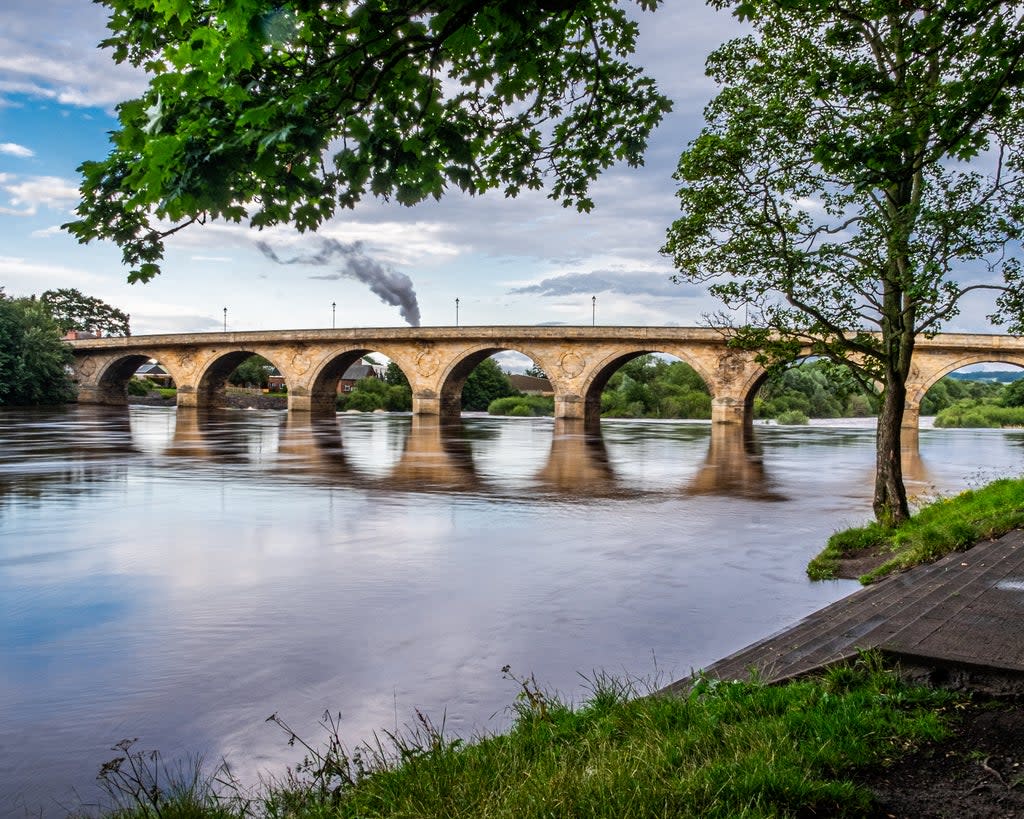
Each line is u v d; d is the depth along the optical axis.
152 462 26.80
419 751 4.78
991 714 4.43
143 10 4.05
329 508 17.53
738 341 14.94
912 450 38.94
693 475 25.77
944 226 11.23
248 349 72.38
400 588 10.67
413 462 28.66
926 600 7.66
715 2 12.69
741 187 13.77
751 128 13.12
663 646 8.31
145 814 4.45
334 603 9.94
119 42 4.23
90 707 6.79
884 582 9.98
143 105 3.63
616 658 7.93
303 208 4.54
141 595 10.28
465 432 48.25
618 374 100.19
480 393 101.25
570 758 4.15
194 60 3.48
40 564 11.95
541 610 9.67
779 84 13.23
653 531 15.20
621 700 5.65
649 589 10.72
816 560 12.40
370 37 3.82
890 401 14.36
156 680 7.38
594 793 3.56
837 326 14.20
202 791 5.23
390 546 13.45
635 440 43.12
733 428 53.28
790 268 13.60
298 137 3.57
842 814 3.38
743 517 17.08
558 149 6.00
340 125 4.12
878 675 5.02
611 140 6.02
